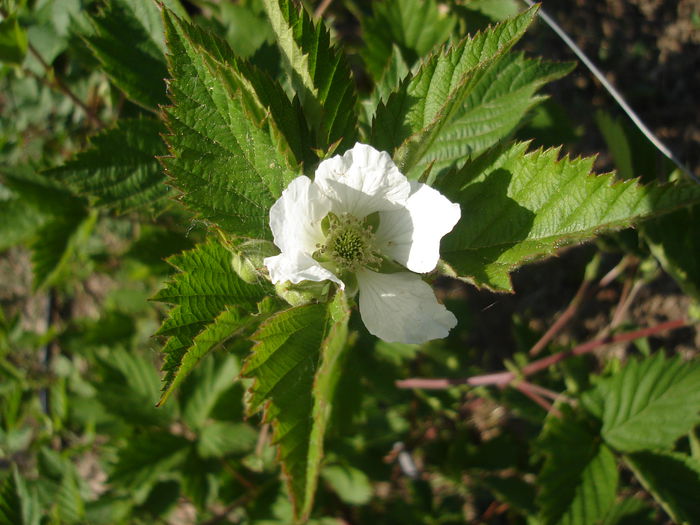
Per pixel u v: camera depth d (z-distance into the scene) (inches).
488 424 11.3
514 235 4.5
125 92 6.8
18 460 11.4
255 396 4.1
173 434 8.8
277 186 4.5
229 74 4.3
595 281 10.8
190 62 4.3
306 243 4.4
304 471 4.1
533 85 6.1
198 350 4.2
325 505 9.0
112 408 9.0
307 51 4.8
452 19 7.6
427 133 4.2
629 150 7.4
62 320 13.4
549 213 4.4
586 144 11.3
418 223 4.3
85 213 8.6
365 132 6.1
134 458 8.5
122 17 6.7
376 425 8.8
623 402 7.7
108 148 6.8
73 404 9.6
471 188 4.6
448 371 9.3
